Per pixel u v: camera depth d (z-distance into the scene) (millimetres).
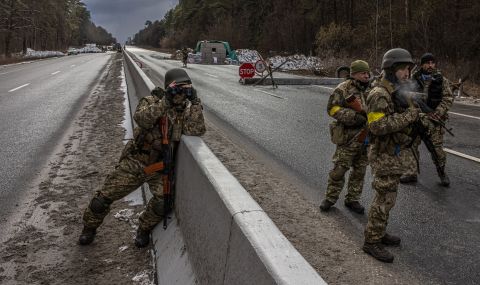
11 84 21844
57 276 3605
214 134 9117
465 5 28469
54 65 41406
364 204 5250
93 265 3770
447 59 28297
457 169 6703
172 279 3166
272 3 74375
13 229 4574
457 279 3520
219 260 2424
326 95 17109
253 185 5777
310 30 55344
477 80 23359
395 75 3457
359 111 4508
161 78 22984
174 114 3926
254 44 75938
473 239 4293
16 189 5871
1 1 61500
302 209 4957
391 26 32750
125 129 10016
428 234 4406
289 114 12250
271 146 8297
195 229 3086
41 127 10391
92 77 26500
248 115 12055
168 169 3844
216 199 2631
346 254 3816
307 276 1660
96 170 6711
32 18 75312
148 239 4086
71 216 4910
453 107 13672
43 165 7055
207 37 85812
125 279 3531
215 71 32875
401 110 3408
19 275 3637
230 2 98375
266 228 2090
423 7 29828
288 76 27625
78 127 10375
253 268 1885
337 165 4793
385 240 4148
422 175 6410
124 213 4918
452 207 5152
